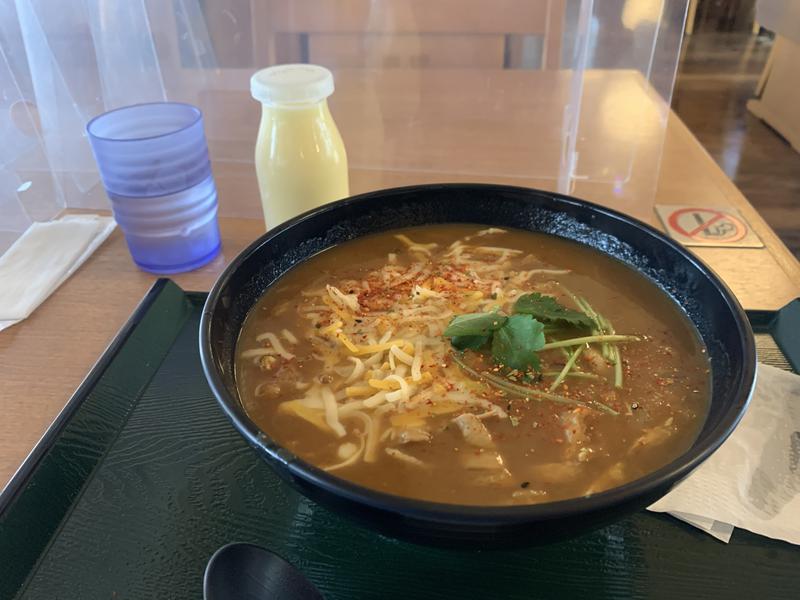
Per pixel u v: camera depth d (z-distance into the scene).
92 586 0.24
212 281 0.42
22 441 0.30
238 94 0.52
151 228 0.41
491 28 0.50
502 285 0.33
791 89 0.92
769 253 0.43
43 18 0.46
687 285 0.30
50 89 0.48
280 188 0.40
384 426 0.26
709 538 0.25
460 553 0.25
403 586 0.24
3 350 0.36
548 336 0.30
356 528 0.26
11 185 0.49
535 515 0.18
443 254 0.36
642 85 0.47
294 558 0.25
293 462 0.19
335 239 0.36
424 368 0.28
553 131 0.54
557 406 0.26
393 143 0.55
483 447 0.25
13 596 0.23
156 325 0.36
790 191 0.79
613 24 0.45
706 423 0.24
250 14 0.49
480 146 0.54
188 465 0.28
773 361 0.33
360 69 0.52
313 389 0.28
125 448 0.29
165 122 0.43
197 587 0.24
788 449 0.27
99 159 0.39
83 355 0.36
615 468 0.24
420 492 0.23
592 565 0.24
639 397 0.27
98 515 0.26
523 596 0.23
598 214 0.34
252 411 0.27
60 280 0.41
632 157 0.49
